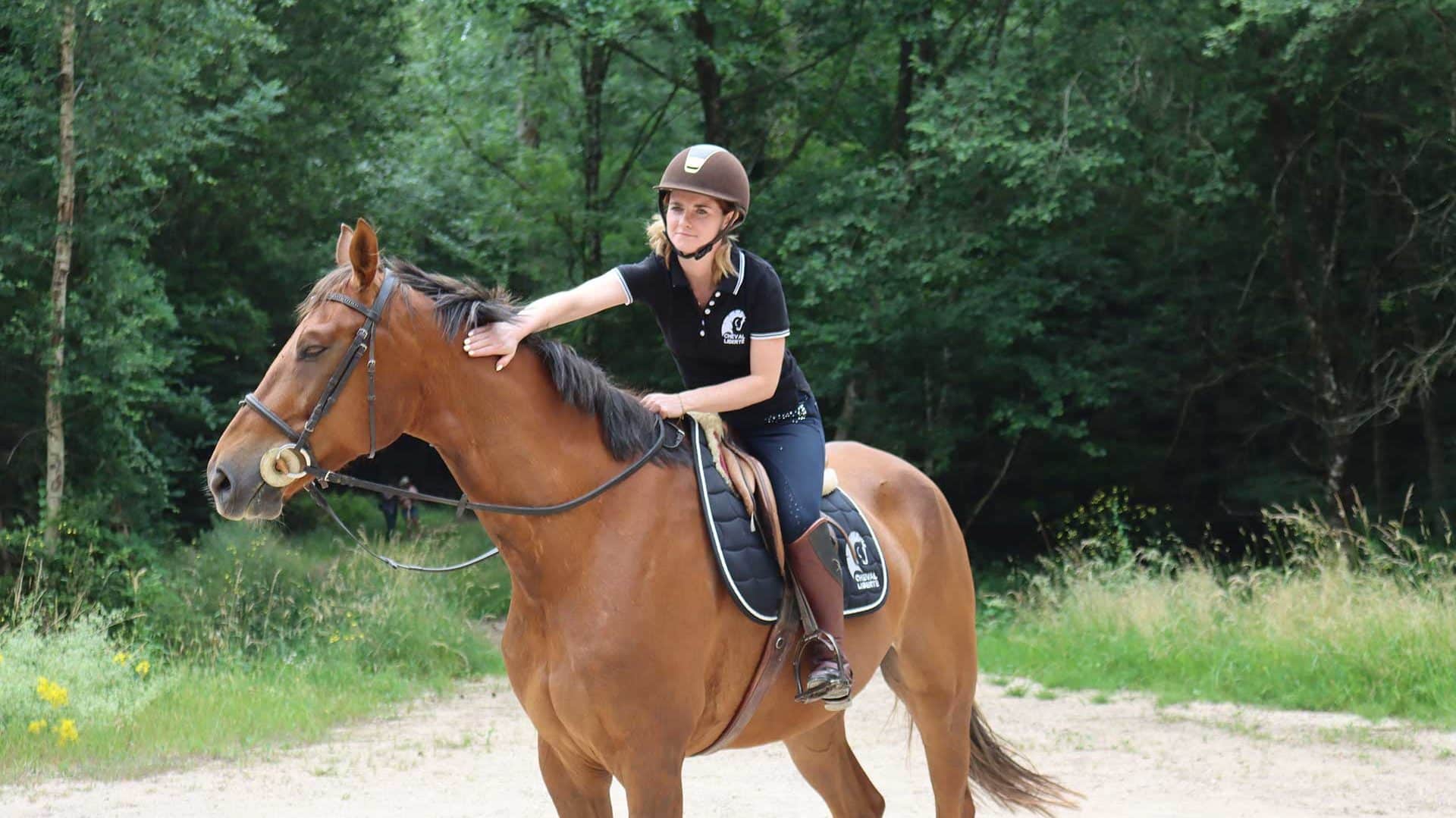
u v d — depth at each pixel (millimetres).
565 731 3465
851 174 15250
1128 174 14242
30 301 11078
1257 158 15625
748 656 3654
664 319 3748
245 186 14539
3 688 7551
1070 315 18281
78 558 10336
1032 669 10719
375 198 15570
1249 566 13727
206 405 13164
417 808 6160
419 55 17438
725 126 17781
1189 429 18406
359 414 3234
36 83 10789
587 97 17625
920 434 17109
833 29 16375
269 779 6777
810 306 16609
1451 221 14742
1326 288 15523
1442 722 8297
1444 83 13438
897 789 6711
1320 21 12875
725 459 3729
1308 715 8805
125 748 7277
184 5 10766
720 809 6180
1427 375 14422
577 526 3436
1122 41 14070
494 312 3449
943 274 14766
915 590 4543
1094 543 13453
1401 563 10531
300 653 10359
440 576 12867
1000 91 13914
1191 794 6527
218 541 11680
